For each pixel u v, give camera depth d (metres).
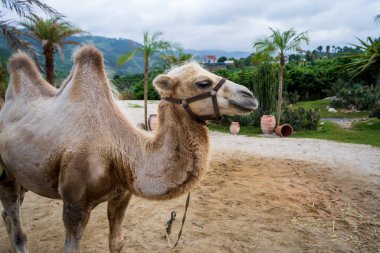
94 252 4.32
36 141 3.21
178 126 2.98
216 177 7.90
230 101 3.01
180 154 2.91
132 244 4.54
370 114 19.17
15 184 3.77
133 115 19.78
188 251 4.41
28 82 3.66
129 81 44.44
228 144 12.68
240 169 8.77
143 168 2.97
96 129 3.06
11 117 3.57
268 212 5.83
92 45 3.38
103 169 2.97
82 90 3.23
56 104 3.34
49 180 3.23
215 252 4.41
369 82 31.09
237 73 29.45
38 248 4.38
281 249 4.58
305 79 32.50
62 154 3.03
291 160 9.98
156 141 3.01
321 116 21.88
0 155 3.63
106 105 3.20
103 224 5.15
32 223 5.11
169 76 3.03
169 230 3.92
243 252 4.45
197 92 3.01
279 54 15.66
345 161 9.95
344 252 4.61
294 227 5.28
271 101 17.70
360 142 13.38
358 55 30.83
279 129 14.98
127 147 3.06
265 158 10.21
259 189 7.05
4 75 8.78
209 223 5.29
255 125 17.72
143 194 2.98
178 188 2.91
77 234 3.05
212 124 18.22
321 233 5.12
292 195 6.75
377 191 7.20
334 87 29.80
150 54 15.15
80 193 2.98
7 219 3.88
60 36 15.98
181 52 16.80
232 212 5.76
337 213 5.93
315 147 12.20
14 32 11.23
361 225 5.47
